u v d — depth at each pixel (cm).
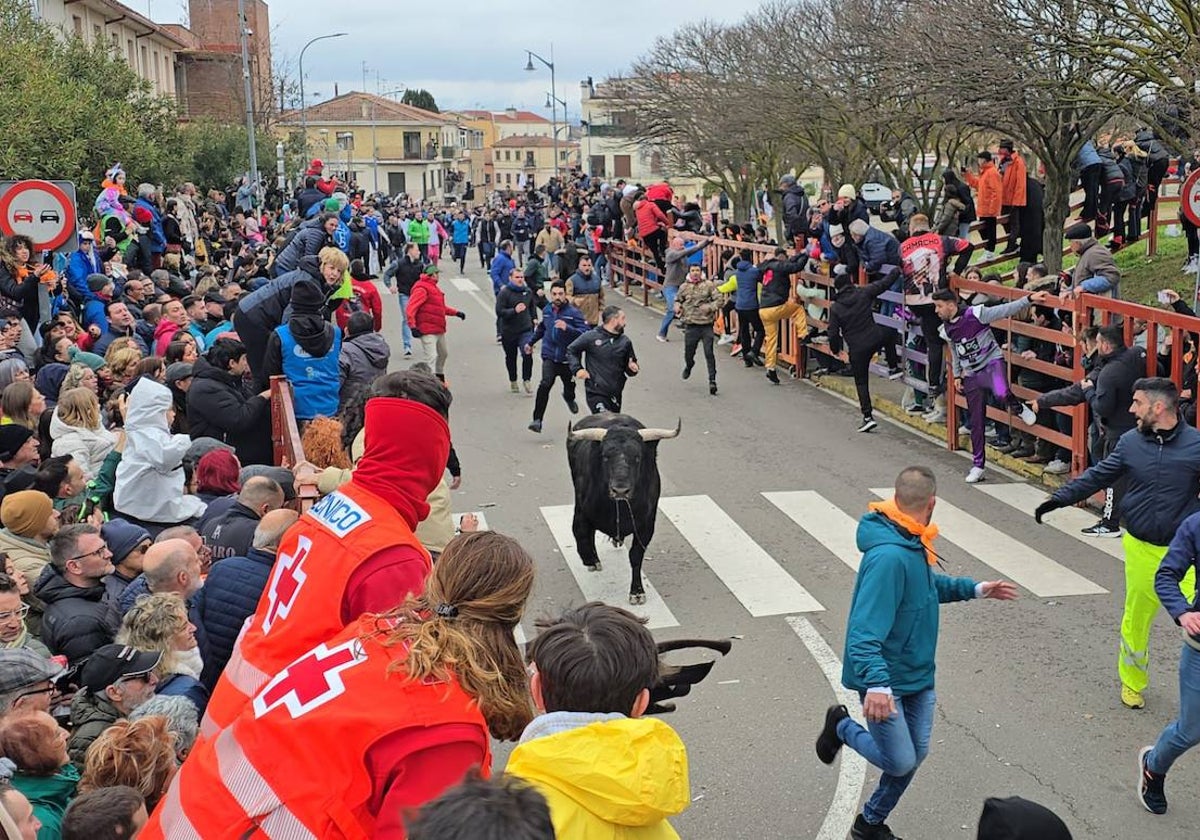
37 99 2122
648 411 1656
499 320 1786
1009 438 1368
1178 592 611
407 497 341
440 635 286
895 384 1744
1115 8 1529
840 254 1662
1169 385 715
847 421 1574
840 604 952
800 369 1836
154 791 457
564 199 3844
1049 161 1905
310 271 1082
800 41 2559
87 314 1331
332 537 329
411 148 9856
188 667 580
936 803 650
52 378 1066
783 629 903
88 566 645
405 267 2138
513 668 297
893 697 568
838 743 606
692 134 3347
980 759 696
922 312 1448
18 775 461
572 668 304
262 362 1089
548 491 1291
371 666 284
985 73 1591
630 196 2870
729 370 1933
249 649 327
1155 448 720
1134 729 730
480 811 217
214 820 275
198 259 2311
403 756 269
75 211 1223
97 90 2625
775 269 1773
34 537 707
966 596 598
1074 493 748
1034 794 657
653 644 319
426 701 276
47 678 496
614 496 911
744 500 1245
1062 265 2003
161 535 696
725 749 718
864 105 2200
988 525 1138
